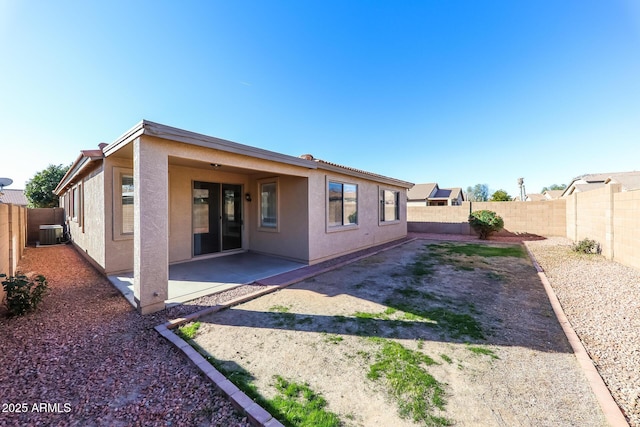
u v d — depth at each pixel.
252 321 3.88
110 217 6.09
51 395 2.30
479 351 3.03
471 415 2.07
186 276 6.16
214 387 2.43
